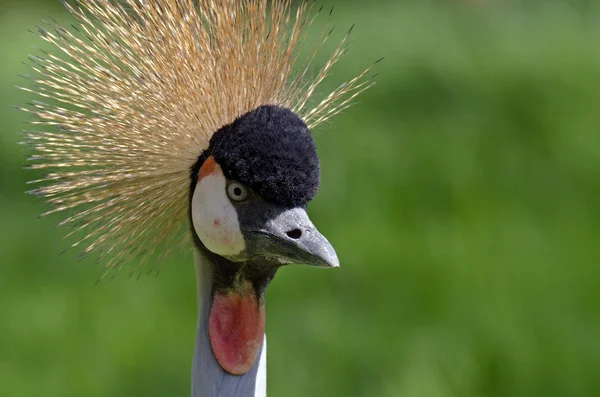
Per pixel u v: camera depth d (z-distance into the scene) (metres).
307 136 3.84
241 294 4.11
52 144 4.07
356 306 7.80
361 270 8.14
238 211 3.88
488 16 17.36
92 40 4.17
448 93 12.33
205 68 4.06
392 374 7.03
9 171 10.18
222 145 3.88
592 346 7.14
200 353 4.14
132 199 4.13
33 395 7.01
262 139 3.78
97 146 4.09
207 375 4.11
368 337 7.37
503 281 7.89
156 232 4.23
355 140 10.43
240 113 4.04
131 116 4.08
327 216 9.09
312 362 7.17
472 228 8.73
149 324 7.57
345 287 8.02
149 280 8.08
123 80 4.12
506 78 12.95
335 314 7.65
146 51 4.14
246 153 3.79
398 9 17.69
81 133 4.09
